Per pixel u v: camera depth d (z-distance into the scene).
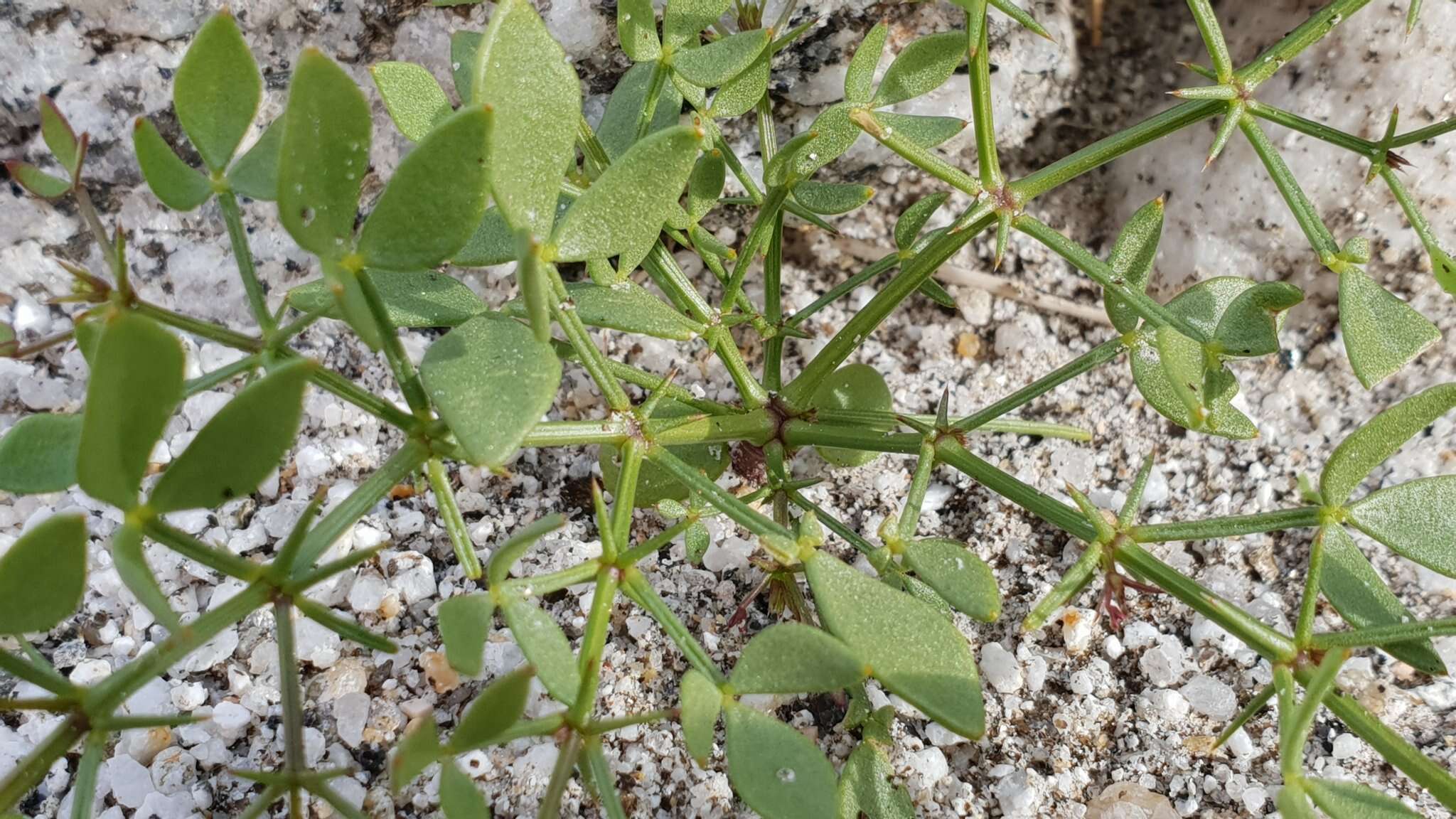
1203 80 0.14
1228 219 0.13
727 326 0.10
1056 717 0.11
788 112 0.13
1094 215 0.14
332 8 0.12
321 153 0.06
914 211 0.11
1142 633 0.11
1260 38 0.13
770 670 0.07
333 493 0.12
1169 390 0.09
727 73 0.09
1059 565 0.12
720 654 0.11
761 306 0.14
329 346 0.13
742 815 0.10
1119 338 0.10
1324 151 0.13
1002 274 0.14
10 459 0.07
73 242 0.13
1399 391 0.13
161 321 0.07
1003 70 0.13
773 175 0.10
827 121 0.09
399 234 0.07
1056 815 0.10
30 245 0.13
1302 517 0.08
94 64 0.12
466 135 0.06
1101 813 0.10
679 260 0.14
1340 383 0.13
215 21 0.07
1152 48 0.14
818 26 0.12
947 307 0.14
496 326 0.07
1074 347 0.14
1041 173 0.09
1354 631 0.07
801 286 0.14
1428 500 0.08
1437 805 0.10
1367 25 0.12
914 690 0.07
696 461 0.11
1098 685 0.11
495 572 0.07
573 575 0.07
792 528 0.11
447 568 0.12
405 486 0.12
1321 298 0.13
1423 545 0.08
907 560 0.07
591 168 0.10
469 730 0.06
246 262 0.08
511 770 0.10
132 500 0.06
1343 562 0.08
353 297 0.06
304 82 0.06
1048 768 0.11
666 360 0.14
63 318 0.13
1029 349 0.14
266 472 0.06
